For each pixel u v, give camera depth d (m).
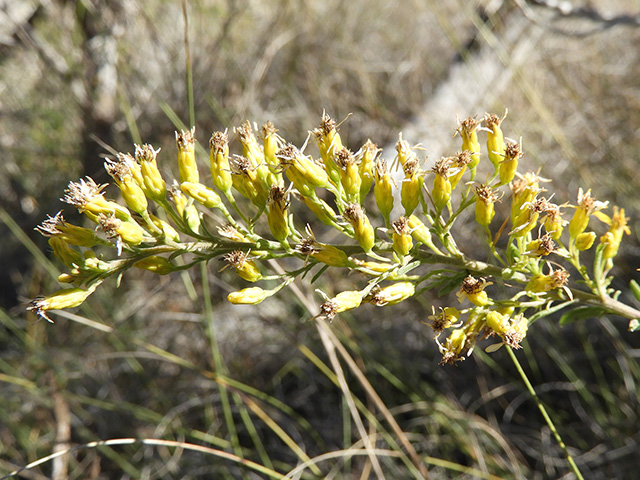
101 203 1.64
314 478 3.86
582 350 4.31
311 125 5.24
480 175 4.75
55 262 4.62
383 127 5.18
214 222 3.70
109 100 4.72
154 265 1.65
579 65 5.71
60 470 3.92
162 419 3.98
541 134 5.05
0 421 4.38
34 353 4.32
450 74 5.29
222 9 5.54
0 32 5.26
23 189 5.32
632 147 4.95
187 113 4.93
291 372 4.52
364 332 4.46
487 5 5.27
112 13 4.70
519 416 4.17
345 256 1.68
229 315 4.64
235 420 4.34
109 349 4.50
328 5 6.07
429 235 1.74
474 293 1.72
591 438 4.00
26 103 5.58
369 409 4.09
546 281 1.73
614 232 1.77
